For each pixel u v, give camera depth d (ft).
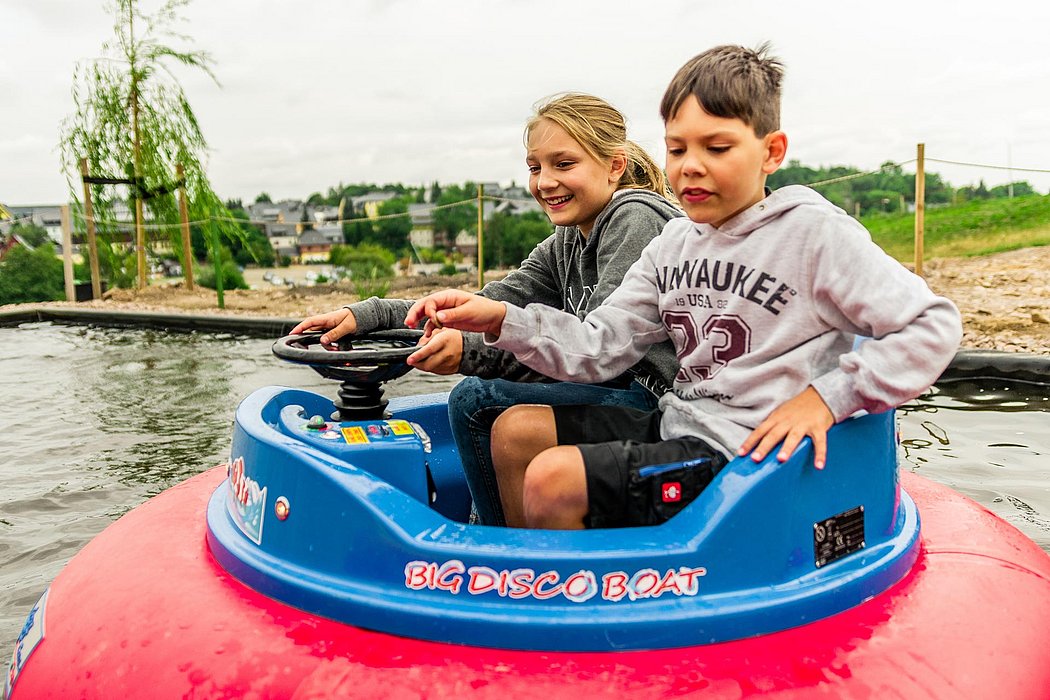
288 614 5.00
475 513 7.27
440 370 5.89
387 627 4.74
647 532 4.87
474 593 4.69
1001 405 14.26
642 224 6.45
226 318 26.48
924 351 4.70
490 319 5.31
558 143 6.63
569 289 7.32
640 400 6.44
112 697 4.76
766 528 4.80
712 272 5.42
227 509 6.12
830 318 5.14
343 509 4.99
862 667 4.48
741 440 5.20
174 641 4.91
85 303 33.94
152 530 6.27
